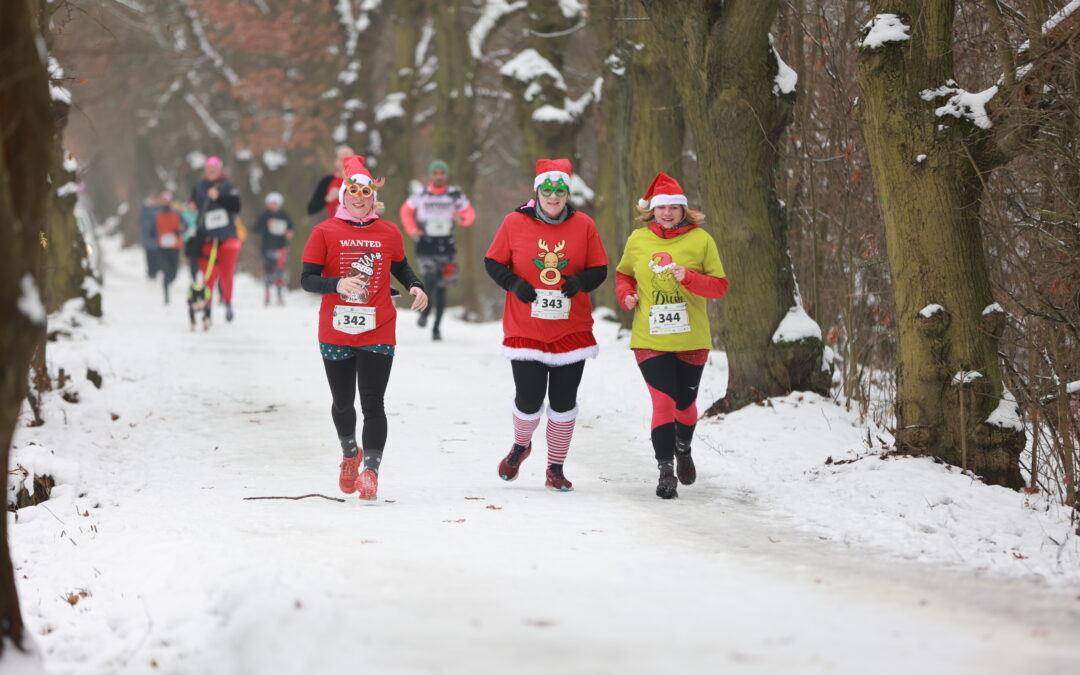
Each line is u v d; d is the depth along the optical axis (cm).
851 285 2706
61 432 2348
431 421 2647
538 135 4969
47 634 1267
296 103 8025
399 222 7038
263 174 8800
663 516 1728
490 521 1628
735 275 2620
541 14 5019
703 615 1099
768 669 921
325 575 1239
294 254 8469
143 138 11219
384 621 1049
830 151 2769
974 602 1234
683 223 1950
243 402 2853
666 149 3788
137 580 1369
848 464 2050
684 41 2597
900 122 1938
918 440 1981
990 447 1927
